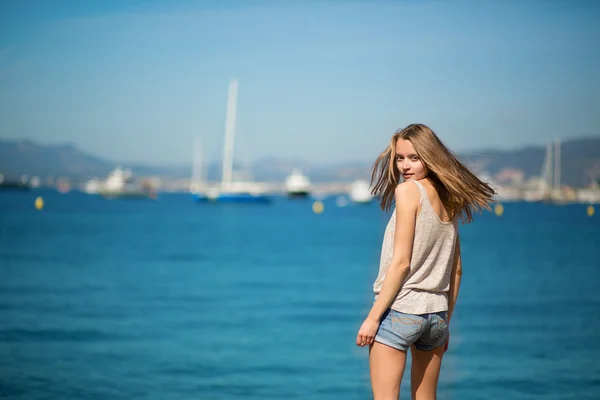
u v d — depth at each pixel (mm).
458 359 8844
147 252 27953
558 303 14164
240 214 79062
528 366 8430
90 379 7680
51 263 22656
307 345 9844
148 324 11516
